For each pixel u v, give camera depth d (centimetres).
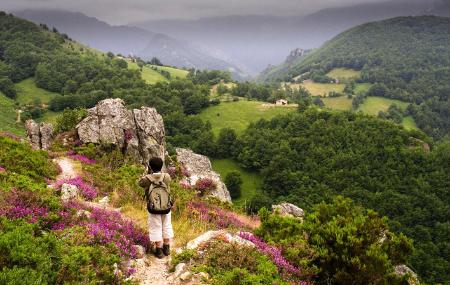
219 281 796
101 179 1956
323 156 14150
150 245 991
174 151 4719
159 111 19050
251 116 19788
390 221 10306
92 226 955
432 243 9150
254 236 1205
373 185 12350
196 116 18162
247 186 14188
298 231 1213
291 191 12988
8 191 1012
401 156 13138
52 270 700
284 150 14588
